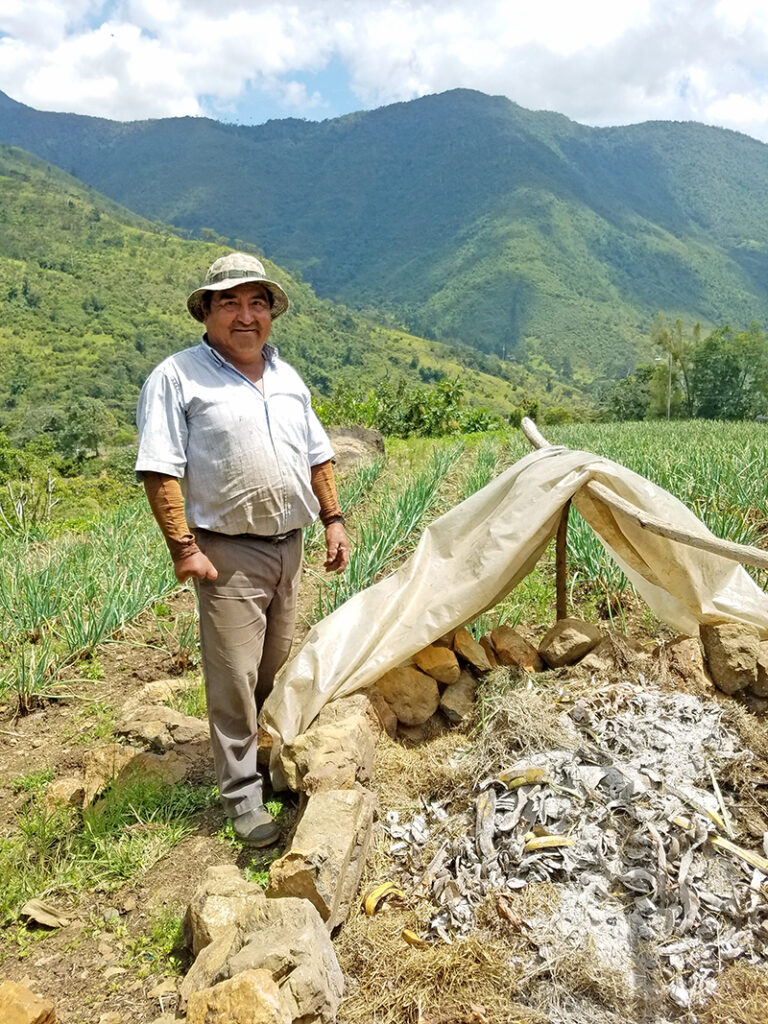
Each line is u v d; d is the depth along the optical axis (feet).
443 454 41.09
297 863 7.32
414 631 10.62
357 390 74.64
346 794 8.21
